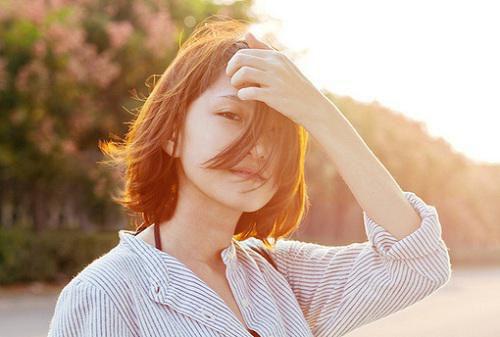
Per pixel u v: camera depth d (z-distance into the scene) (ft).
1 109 52.80
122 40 55.93
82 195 61.46
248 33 4.99
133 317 4.60
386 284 5.35
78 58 53.36
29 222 60.23
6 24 53.47
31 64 52.26
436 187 103.71
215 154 4.70
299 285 5.71
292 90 4.84
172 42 57.72
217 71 4.85
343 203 92.53
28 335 34.12
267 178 4.87
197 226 4.96
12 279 52.95
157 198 5.01
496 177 117.70
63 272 55.77
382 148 91.50
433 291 5.41
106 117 57.11
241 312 5.01
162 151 4.98
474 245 118.62
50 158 55.88
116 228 62.49
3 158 53.36
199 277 4.92
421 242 5.26
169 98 4.88
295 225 5.55
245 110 4.78
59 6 55.57
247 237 5.60
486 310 46.32
